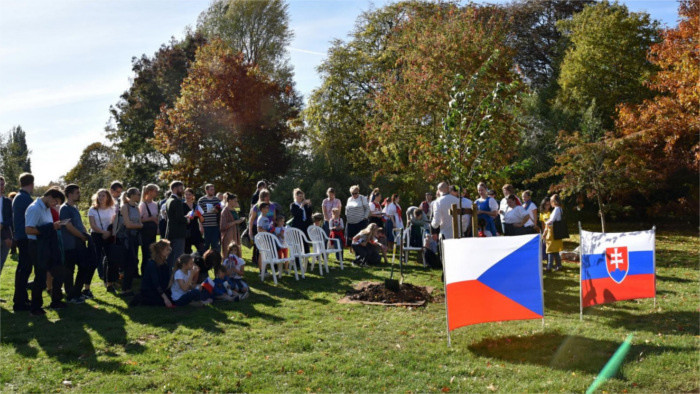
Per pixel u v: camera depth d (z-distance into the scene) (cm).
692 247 1844
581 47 3303
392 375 595
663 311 850
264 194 1207
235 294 942
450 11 2278
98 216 975
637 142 2125
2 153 4334
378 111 2678
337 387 562
